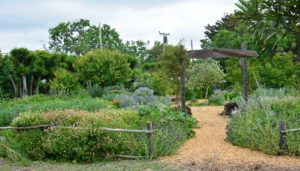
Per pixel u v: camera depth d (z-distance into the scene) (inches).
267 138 334.0
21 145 351.3
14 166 318.0
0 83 833.5
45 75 914.1
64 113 368.5
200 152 346.9
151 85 788.0
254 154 332.8
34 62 874.8
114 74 868.0
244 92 594.6
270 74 764.0
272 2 166.2
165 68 549.3
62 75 823.1
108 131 335.9
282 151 325.7
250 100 449.7
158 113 450.6
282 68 779.4
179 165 303.1
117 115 409.7
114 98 658.2
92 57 869.8
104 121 358.0
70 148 330.6
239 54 543.5
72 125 350.6
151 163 311.3
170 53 542.3
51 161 333.7
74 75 876.0
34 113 387.9
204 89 975.0
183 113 472.4
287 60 781.9
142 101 589.0
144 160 323.6
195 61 960.3
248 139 356.5
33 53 876.0
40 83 903.1
